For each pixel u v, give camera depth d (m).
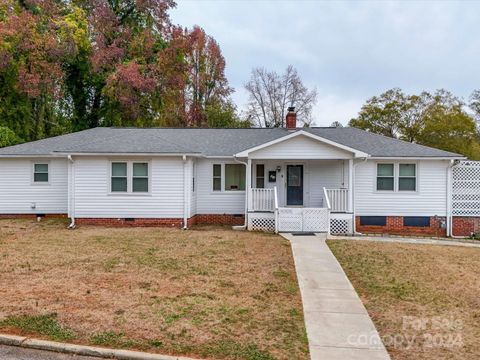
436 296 7.07
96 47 27.86
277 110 47.62
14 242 11.50
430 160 15.96
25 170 17.30
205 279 7.82
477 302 6.75
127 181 15.27
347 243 12.33
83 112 31.05
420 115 39.56
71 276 7.77
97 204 15.21
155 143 15.87
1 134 21.25
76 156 15.02
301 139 15.04
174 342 4.85
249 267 8.95
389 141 17.59
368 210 16.23
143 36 29.52
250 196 15.22
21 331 5.06
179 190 15.36
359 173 16.22
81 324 5.31
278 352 4.70
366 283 7.88
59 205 17.38
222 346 4.79
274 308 6.27
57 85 27.25
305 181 17.16
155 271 8.32
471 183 16.09
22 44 23.48
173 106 33.75
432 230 16.06
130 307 6.05
